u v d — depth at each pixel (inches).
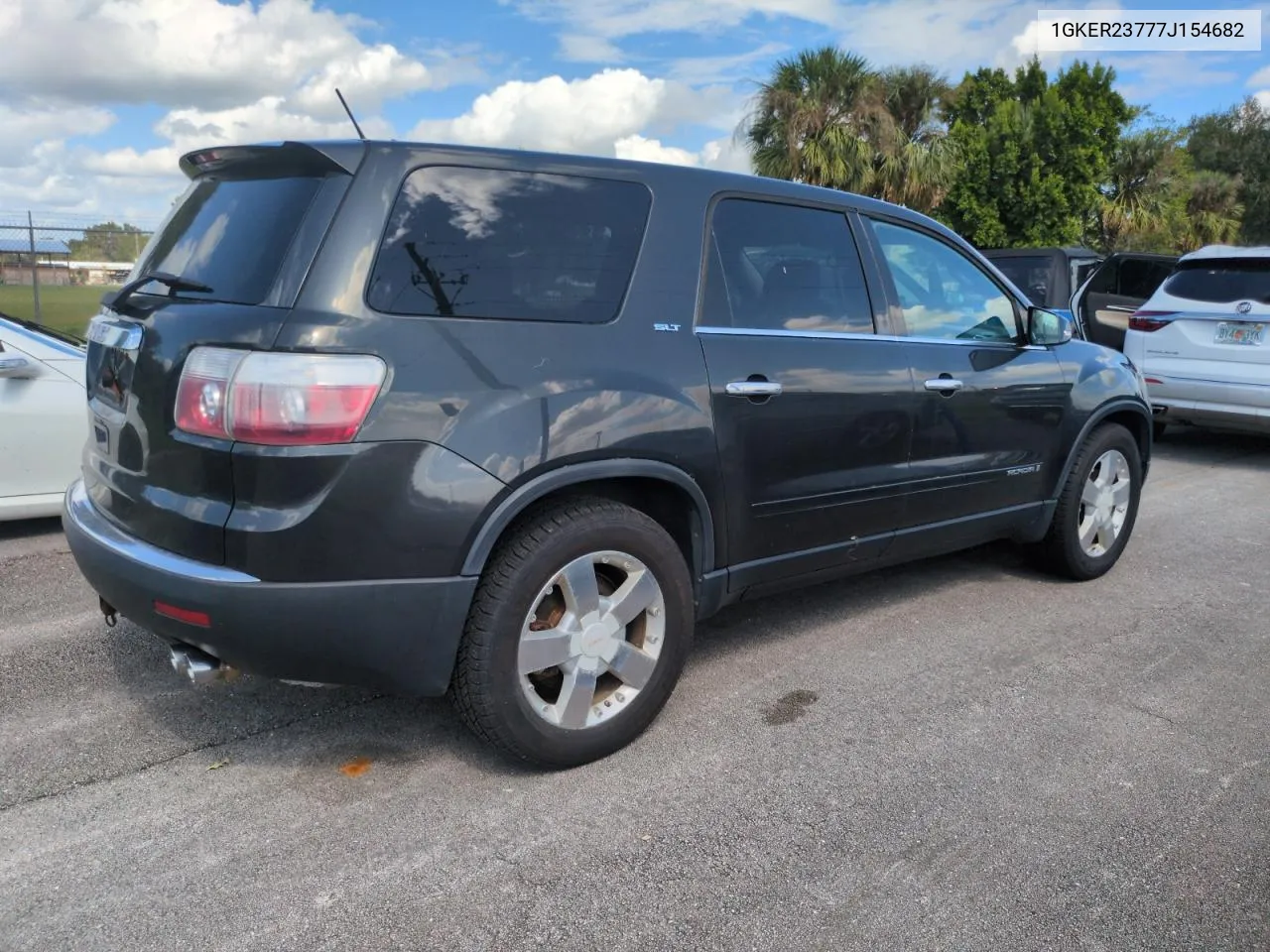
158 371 106.3
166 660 150.4
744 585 137.8
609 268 120.3
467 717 113.4
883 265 153.9
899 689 144.4
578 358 114.0
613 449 114.5
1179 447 365.4
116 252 596.7
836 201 149.5
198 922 91.8
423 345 103.6
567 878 99.0
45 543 210.8
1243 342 313.0
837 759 123.5
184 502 103.7
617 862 101.7
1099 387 188.2
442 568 104.4
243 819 108.7
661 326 122.6
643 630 124.1
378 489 100.3
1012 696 142.7
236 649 102.5
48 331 221.9
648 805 112.3
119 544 109.6
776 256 139.5
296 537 98.6
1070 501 187.5
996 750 126.4
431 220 108.2
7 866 99.6
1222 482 299.4
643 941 90.2
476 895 96.2
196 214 120.5
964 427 162.7
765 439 132.6
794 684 145.6
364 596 101.9
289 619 100.4
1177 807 113.6
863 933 91.7
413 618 104.6
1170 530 240.2
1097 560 196.5
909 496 155.9
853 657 156.2
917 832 107.7
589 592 116.1
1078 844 106.0
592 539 114.5
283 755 123.1
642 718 124.3
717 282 130.8
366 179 105.3
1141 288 420.8
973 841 106.2
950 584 194.7
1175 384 328.5
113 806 110.8
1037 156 1026.1
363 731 129.4
